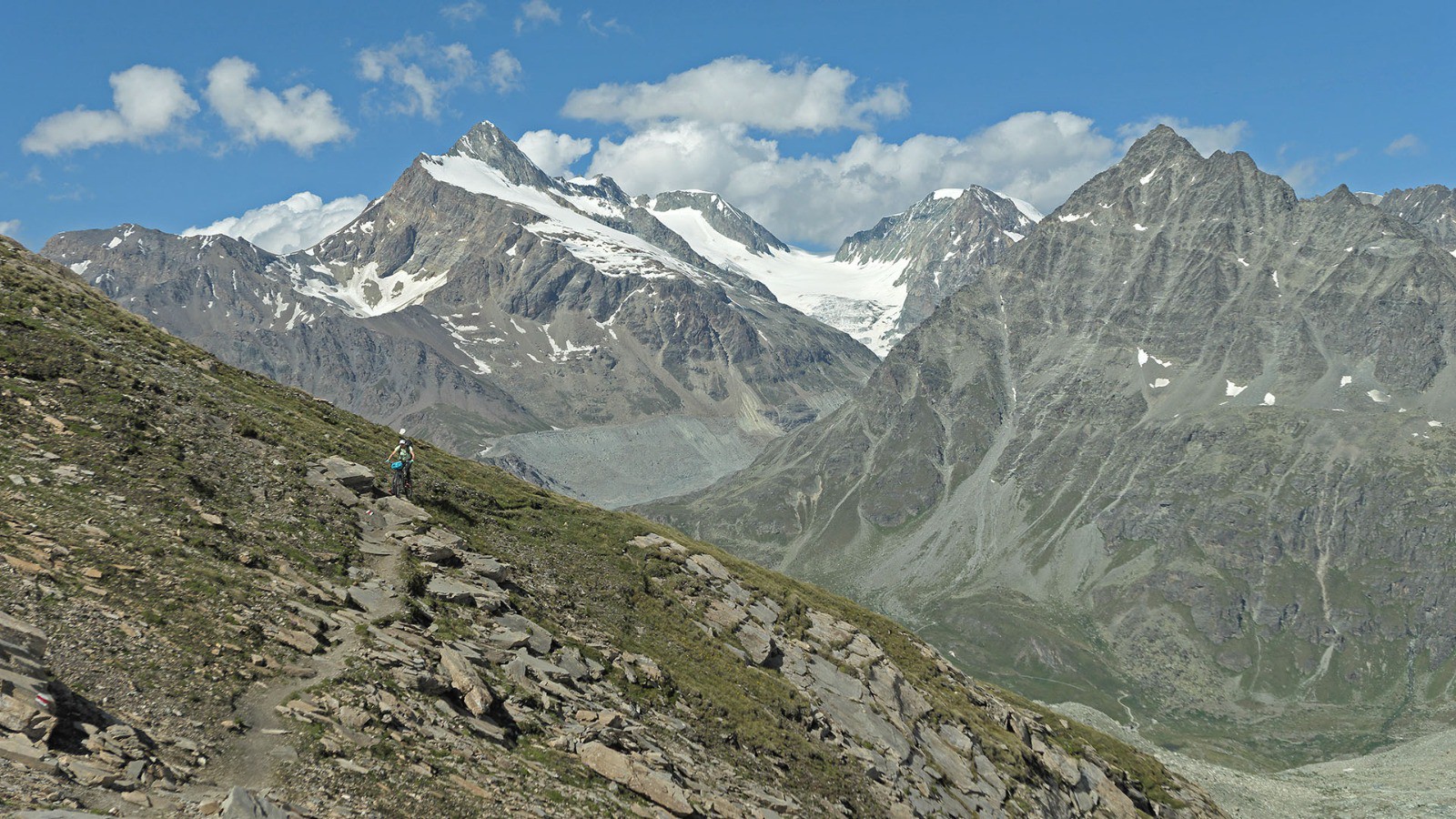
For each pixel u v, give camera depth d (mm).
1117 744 120938
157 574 39188
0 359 55156
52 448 47656
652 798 41688
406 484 67625
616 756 42719
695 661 64375
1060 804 84062
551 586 64375
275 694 35000
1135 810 96188
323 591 45875
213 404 67438
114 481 46719
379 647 41625
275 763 30922
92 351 63844
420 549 55844
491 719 41625
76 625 33125
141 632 34594
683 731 52719
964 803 69438
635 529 86875
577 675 51500
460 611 51156
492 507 78062
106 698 30078
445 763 35875
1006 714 94438
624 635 62594
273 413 74625
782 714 62562
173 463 52062
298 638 39375
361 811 30422
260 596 41656
